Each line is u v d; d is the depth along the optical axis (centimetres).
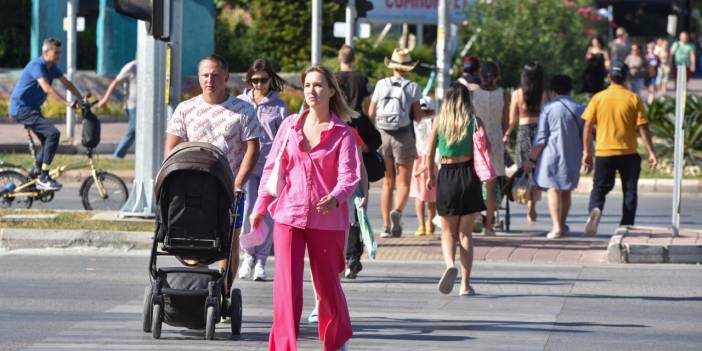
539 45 9188
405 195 3825
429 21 9844
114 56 8538
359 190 2555
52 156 4312
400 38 11088
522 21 9219
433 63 9838
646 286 3077
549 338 2461
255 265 3128
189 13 8694
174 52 3591
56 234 3597
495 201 3938
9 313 2661
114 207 4338
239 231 2545
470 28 9388
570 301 2875
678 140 3616
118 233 3597
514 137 6106
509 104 3909
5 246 3588
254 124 2511
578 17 9381
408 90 3772
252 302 2820
